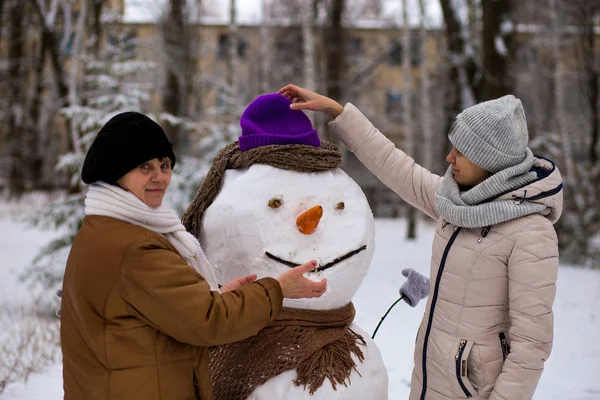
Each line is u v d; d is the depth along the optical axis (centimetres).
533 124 1406
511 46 1146
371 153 263
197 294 168
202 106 1919
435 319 222
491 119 211
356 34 2508
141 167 179
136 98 715
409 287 252
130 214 175
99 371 169
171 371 174
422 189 255
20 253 1091
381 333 570
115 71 711
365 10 1880
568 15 1619
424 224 1873
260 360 213
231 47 1312
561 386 439
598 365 492
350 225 229
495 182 207
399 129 2852
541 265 202
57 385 429
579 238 1110
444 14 1198
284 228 218
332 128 268
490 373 212
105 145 175
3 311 668
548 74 1973
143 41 1327
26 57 1884
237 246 218
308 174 230
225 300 173
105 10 1445
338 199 231
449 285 219
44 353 489
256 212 217
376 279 868
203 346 179
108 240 171
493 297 212
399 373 457
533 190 207
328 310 226
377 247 1279
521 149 212
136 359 169
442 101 1933
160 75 1346
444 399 220
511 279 205
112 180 177
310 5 1077
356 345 228
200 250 190
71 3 1252
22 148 1988
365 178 2373
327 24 1428
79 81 1166
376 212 2291
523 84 1969
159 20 1429
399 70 2928
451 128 224
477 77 1152
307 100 262
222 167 234
